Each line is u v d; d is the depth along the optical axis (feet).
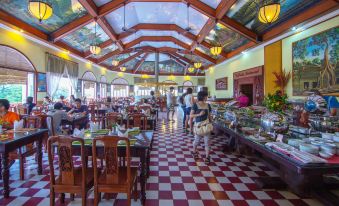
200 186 12.05
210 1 25.25
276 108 12.20
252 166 15.21
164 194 11.10
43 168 14.37
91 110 30.58
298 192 10.82
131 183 9.05
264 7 16.10
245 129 14.02
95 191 8.76
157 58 65.16
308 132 11.40
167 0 26.00
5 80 24.85
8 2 20.16
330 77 17.44
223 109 23.89
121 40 42.98
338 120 11.75
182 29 38.34
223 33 32.27
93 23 30.71
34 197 10.63
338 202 9.45
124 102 43.11
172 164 15.56
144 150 9.91
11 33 25.04
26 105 24.94
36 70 29.91
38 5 15.87
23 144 11.42
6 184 10.46
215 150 19.25
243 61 36.55
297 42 21.88
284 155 8.91
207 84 63.82
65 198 10.62
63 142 8.48
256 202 10.37
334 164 7.81
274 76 25.85
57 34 28.89
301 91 21.17
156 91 66.39
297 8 19.31
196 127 15.89
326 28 18.01
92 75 52.13
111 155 8.60
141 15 33.99
